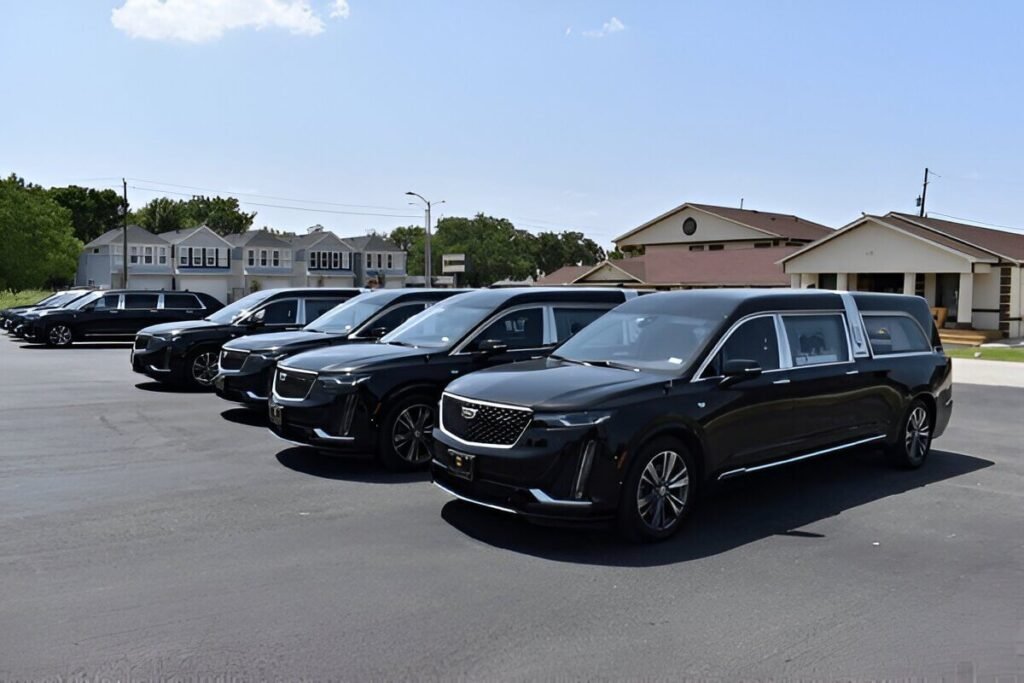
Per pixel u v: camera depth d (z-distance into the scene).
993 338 30.53
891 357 8.23
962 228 35.41
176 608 4.64
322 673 3.90
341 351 8.62
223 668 3.93
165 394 13.65
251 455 8.82
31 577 5.11
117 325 24.78
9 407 12.12
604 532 6.26
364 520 6.43
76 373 16.95
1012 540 6.14
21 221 72.19
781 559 5.66
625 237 52.09
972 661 4.12
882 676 3.95
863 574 5.37
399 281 88.44
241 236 83.81
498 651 4.16
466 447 6.04
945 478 8.20
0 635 4.26
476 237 104.75
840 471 8.52
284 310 14.50
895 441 8.27
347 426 7.83
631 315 7.39
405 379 8.05
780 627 4.50
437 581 5.14
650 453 5.95
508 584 5.11
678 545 5.96
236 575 5.18
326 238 83.56
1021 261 30.92
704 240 48.25
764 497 7.40
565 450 5.66
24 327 24.97
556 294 9.27
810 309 7.52
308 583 5.06
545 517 5.68
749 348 6.86
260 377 10.43
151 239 75.38
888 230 32.22
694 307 7.11
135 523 6.28
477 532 6.17
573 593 4.97
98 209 106.75
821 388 7.30
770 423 6.85
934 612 4.74
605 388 5.96
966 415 12.73
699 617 4.63
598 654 4.14
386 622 4.49
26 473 7.90
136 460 8.53
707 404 6.33
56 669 3.89
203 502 6.91
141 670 3.90
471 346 8.54
